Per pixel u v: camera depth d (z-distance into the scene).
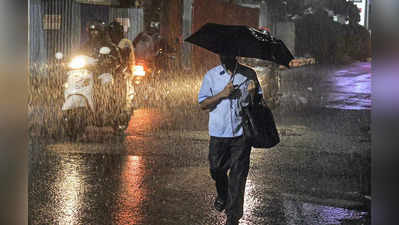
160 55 27.98
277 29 66.06
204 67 40.69
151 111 23.44
